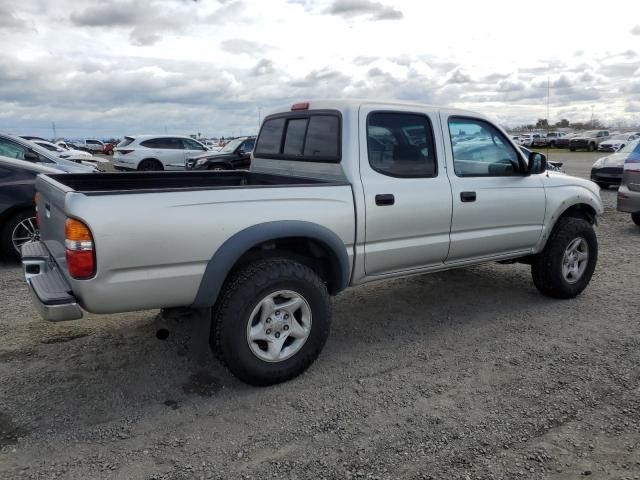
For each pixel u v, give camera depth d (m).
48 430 2.91
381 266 3.92
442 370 3.68
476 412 3.12
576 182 5.23
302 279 3.38
